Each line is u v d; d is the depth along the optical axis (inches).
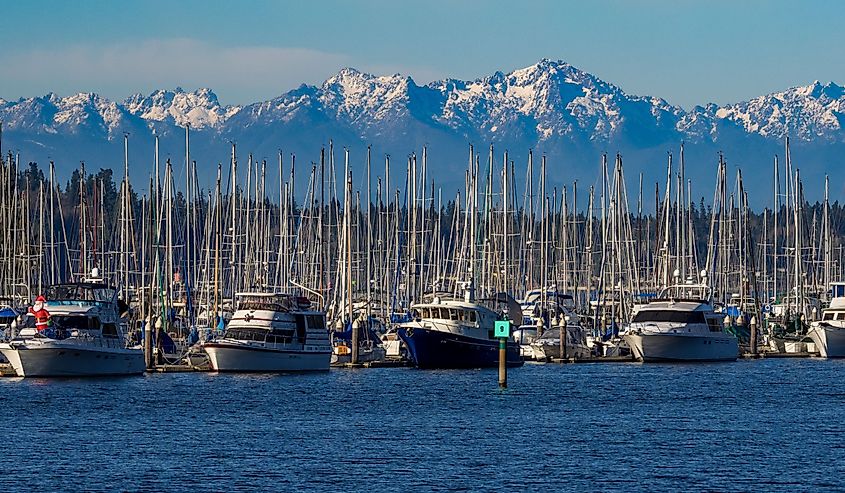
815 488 7071.9
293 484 7145.7
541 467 7603.4
